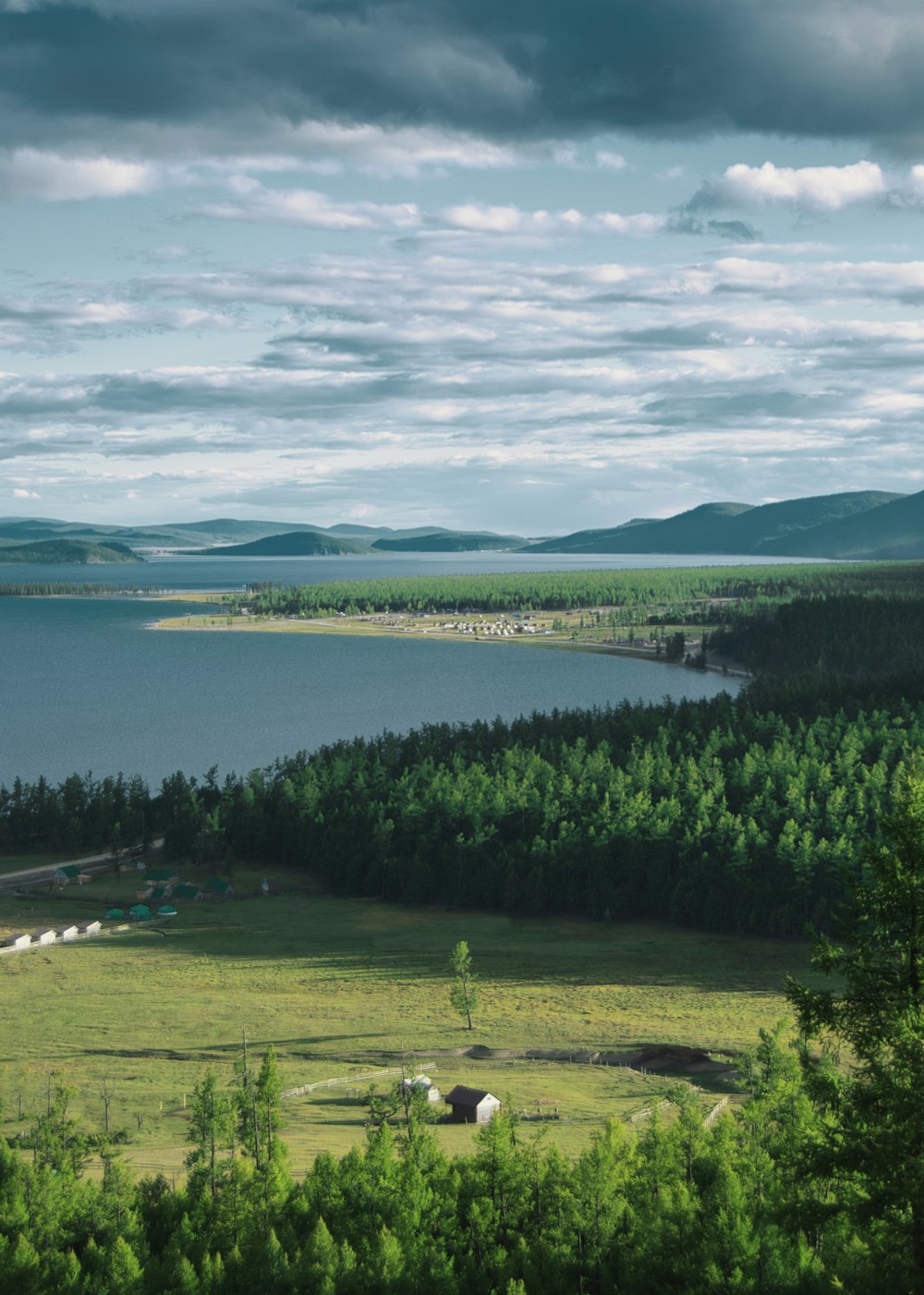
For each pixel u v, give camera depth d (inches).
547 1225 2536.9
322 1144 3284.9
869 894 1499.8
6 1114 3624.5
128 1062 4320.9
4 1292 2402.8
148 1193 2861.7
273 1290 2390.5
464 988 4884.4
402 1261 2425.0
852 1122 1512.1
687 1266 2260.1
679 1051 4281.5
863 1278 1924.2
